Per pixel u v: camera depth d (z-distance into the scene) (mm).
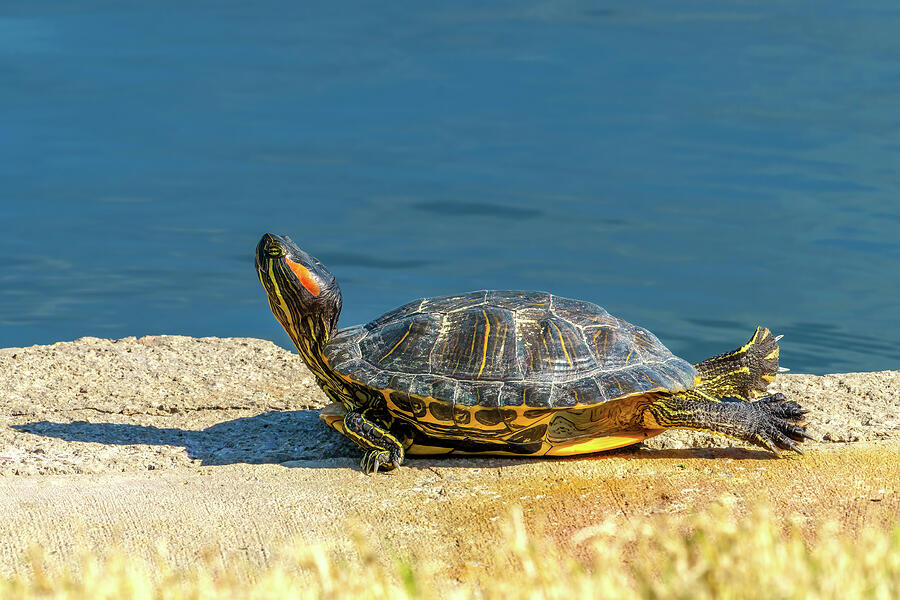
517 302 13430
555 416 12477
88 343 20578
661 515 10344
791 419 12641
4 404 16453
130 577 7184
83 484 12492
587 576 7105
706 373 13953
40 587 7438
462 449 13266
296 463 13352
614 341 12875
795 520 9844
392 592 6793
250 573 9117
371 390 13109
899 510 10094
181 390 17625
